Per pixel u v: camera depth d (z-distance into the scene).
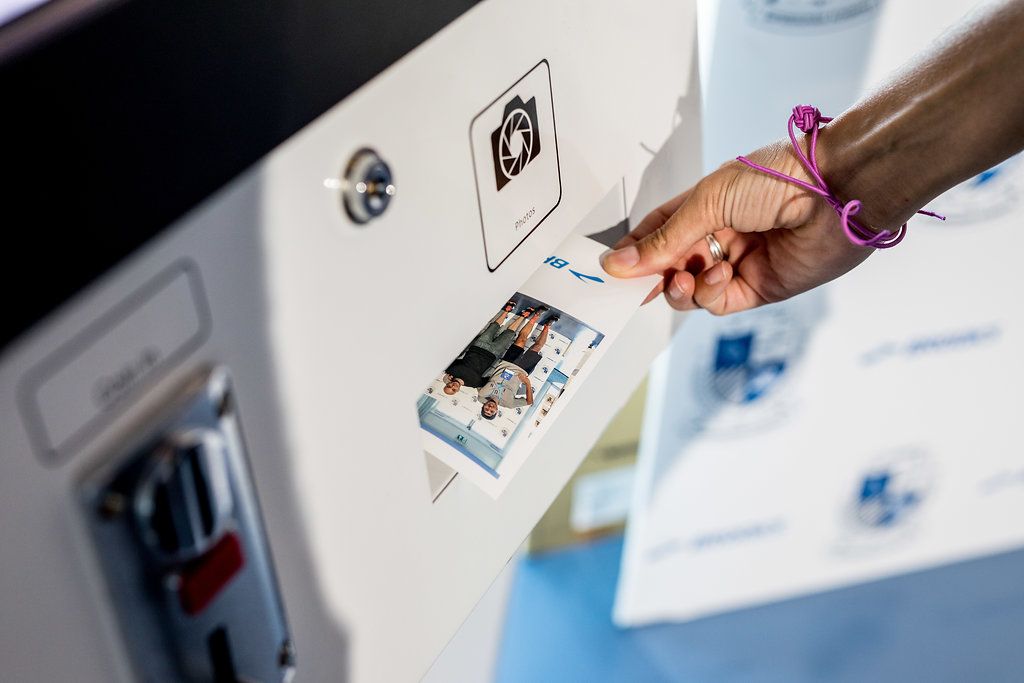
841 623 1.82
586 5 0.65
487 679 1.02
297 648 0.55
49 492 0.37
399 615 0.64
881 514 1.79
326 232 0.47
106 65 0.36
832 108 1.17
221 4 0.40
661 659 1.77
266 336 0.46
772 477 1.67
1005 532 1.90
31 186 0.34
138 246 0.38
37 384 0.35
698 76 0.85
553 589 1.87
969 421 1.64
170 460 0.41
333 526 0.55
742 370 1.48
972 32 0.68
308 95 0.44
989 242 1.37
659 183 0.86
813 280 0.90
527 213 0.66
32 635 0.39
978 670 1.73
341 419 0.53
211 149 0.40
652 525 1.69
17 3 0.38
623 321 0.77
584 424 0.83
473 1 0.53
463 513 0.69
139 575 0.42
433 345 0.59
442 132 0.54
